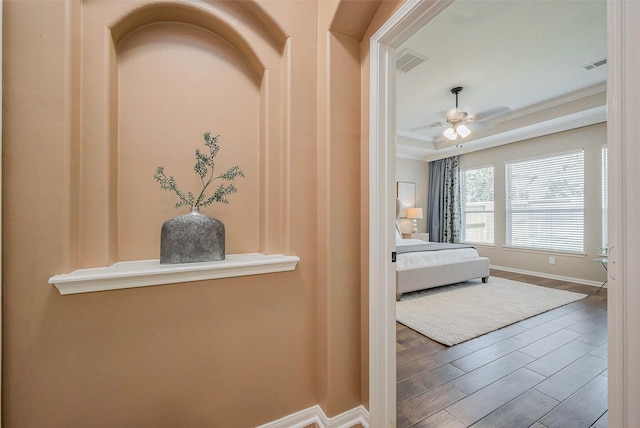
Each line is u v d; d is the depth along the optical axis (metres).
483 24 2.47
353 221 1.54
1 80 0.95
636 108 0.60
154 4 1.24
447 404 1.66
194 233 1.27
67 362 1.06
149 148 1.32
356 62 1.56
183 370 1.25
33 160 1.01
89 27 1.13
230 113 1.49
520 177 5.19
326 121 1.48
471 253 4.48
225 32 1.44
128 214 1.28
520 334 2.62
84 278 1.02
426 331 2.66
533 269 4.97
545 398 1.71
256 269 1.37
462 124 3.68
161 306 1.21
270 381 1.44
